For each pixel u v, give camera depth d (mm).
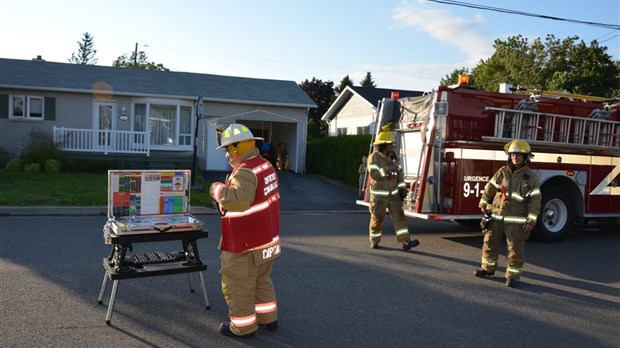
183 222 5160
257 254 4559
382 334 4895
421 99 9391
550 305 6008
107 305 5344
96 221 10477
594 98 10867
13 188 13688
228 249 4578
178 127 21281
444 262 7930
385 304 5781
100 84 20844
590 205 10164
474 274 7195
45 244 8039
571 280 7160
